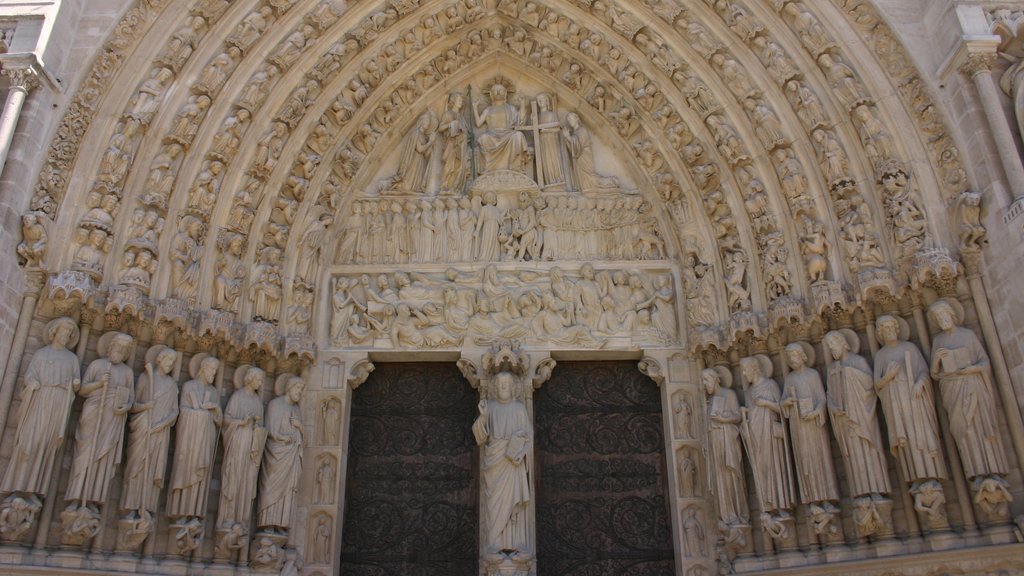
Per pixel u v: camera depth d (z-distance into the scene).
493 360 13.58
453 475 13.84
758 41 13.70
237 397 12.37
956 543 10.29
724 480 12.27
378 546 13.38
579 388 14.41
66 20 12.65
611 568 13.21
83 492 10.48
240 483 11.86
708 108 14.12
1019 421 10.26
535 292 14.29
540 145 15.66
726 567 12.23
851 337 11.87
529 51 15.94
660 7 14.52
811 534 11.50
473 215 15.08
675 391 13.67
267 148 13.78
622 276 14.46
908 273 11.43
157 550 11.25
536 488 13.73
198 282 12.56
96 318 11.55
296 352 13.19
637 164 15.25
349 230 15.03
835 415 11.49
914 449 10.61
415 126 15.85
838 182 12.45
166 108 13.03
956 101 11.91
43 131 11.88
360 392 14.38
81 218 11.80
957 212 11.36
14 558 10.01
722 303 13.52
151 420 11.27
